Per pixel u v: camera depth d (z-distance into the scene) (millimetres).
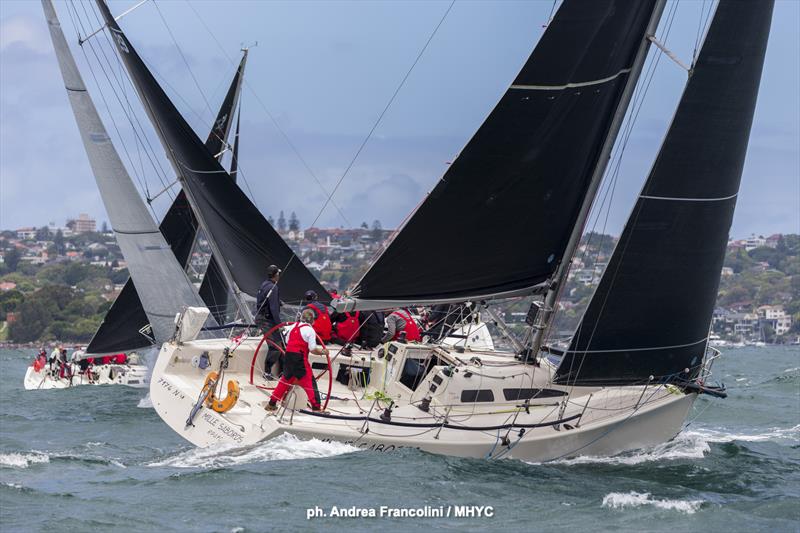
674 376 50031
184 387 49281
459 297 50125
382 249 50281
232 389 45969
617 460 49094
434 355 51000
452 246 48656
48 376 93438
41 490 39844
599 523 37406
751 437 62156
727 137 47531
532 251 50000
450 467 43438
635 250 47406
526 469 44781
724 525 37625
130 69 72938
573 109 47812
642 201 47062
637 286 47750
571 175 49188
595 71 47500
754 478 46781
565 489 41906
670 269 48000
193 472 41781
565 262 50750
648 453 50594
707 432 64500
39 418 65625
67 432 59719
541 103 47125
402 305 49469
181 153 73750
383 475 41656
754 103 48062
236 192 72938
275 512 37031
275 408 46688
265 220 73312
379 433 45031
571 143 48469
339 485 40219
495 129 46875
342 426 45344
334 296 70188
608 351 48469
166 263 75688
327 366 53094
